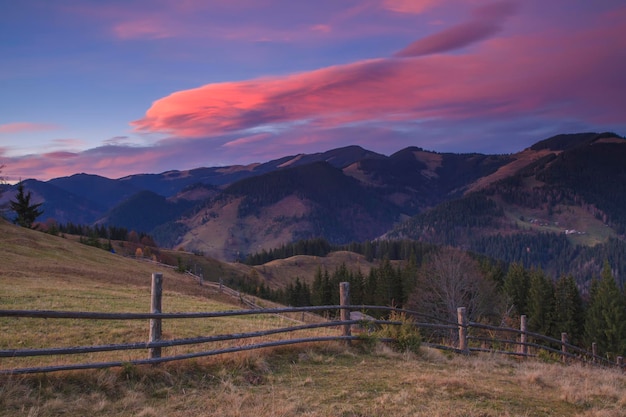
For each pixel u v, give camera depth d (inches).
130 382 287.0
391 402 287.0
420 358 448.1
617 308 2384.4
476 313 1978.3
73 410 243.1
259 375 332.8
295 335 494.0
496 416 273.6
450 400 299.6
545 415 286.7
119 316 300.0
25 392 252.1
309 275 7726.4
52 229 3248.0
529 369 453.1
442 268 1931.6
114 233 6161.4
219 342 442.9
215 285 2182.6
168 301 979.9
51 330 478.0
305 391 301.9
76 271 1400.1
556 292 2787.9
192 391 286.5
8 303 664.4
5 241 1710.1
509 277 3006.9
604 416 288.8
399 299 2965.1
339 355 414.6
